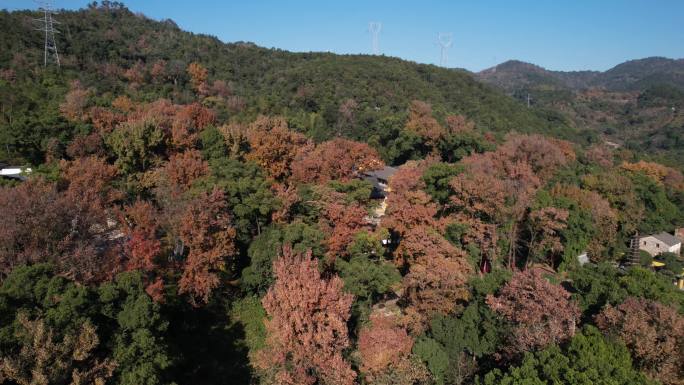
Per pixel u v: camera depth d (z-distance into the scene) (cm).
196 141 5672
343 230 4028
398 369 2914
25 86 6812
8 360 2019
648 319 3003
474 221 4872
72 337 2236
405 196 4650
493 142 9294
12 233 2911
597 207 5912
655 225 7088
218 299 4072
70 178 4406
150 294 3052
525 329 2950
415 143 8969
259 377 3275
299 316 2727
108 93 7762
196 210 3697
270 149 5581
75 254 2945
